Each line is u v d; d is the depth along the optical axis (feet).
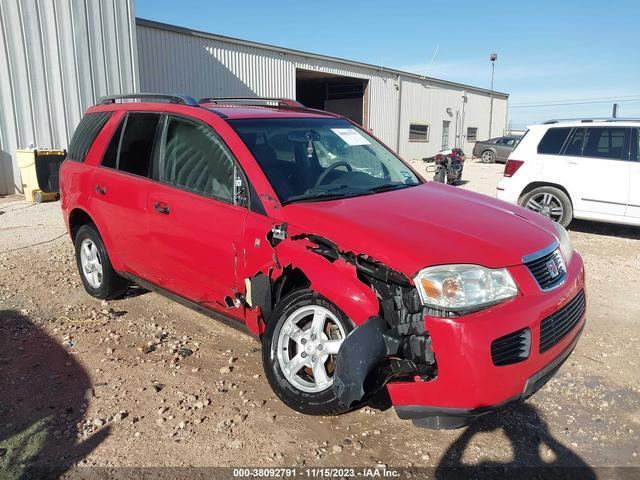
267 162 11.93
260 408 11.21
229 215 11.65
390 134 93.86
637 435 10.52
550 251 10.36
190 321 15.69
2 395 11.62
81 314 16.15
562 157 27.17
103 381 12.24
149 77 52.95
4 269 20.76
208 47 58.44
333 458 9.71
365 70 85.35
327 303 10.02
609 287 19.39
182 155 13.30
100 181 15.42
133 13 42.96
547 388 12.23
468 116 118.01
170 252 13.19
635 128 25.49
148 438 10.21
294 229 10.57
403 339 9.25
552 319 9.67
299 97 101.71
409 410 9.20
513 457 9.83
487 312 8.91
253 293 11.17
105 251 16.19
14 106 38.63
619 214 25.89
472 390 8.64
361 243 9.73
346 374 9.06
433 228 10.11
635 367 13.25
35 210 33.78
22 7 37.86
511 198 28.68
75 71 40.52
